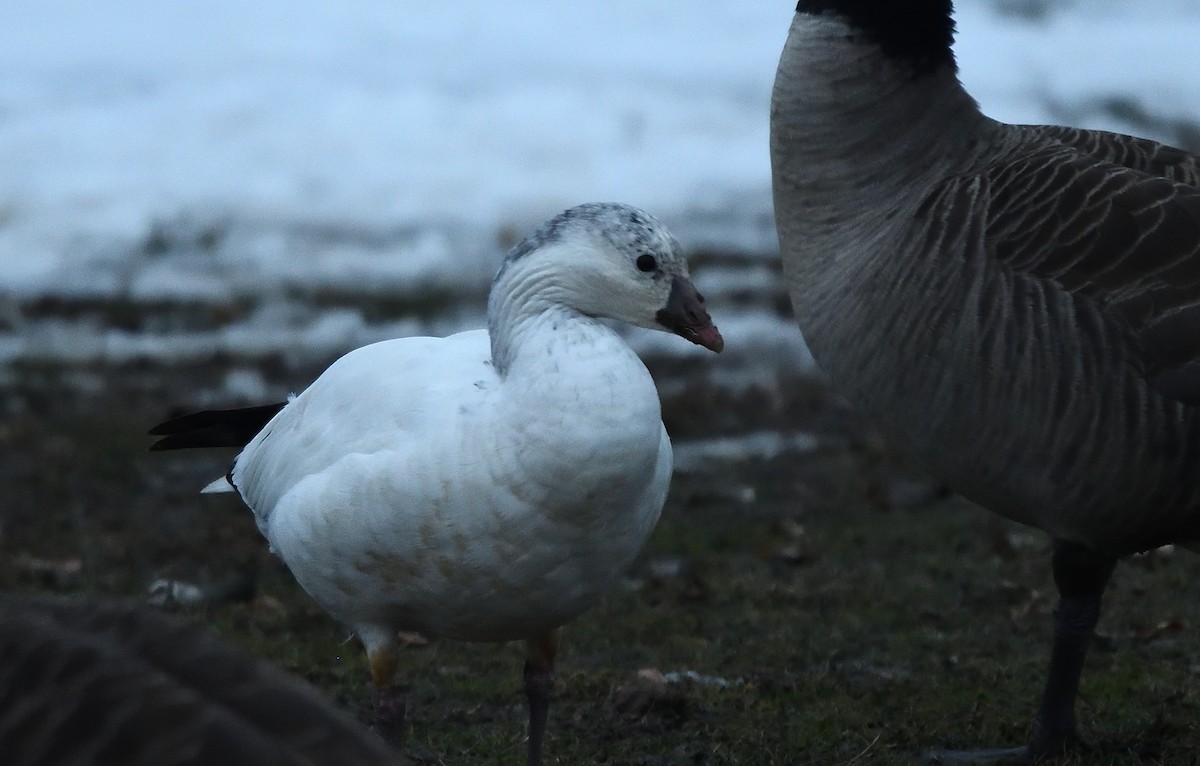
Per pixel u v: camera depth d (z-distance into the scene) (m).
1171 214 9.22
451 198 30.30
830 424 19.20
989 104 35.06
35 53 38.16
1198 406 9.01
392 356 8.79
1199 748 9.91
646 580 13.80
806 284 10.30
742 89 36.06
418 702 11.08
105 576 13.91
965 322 9.31
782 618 12.74
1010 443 9.36
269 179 31.00
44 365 22.08
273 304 25.06
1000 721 10.46
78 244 27.98
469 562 8.13
